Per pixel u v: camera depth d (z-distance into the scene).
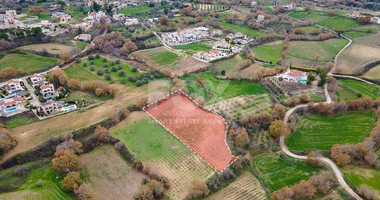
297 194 131.75
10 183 132.25
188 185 135.88
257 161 154.50
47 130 157.50
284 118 178.62
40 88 187.00
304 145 164.62
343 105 186.50
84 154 150.12
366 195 132.00
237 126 168.75
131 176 139.62
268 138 166.25
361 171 146.00
